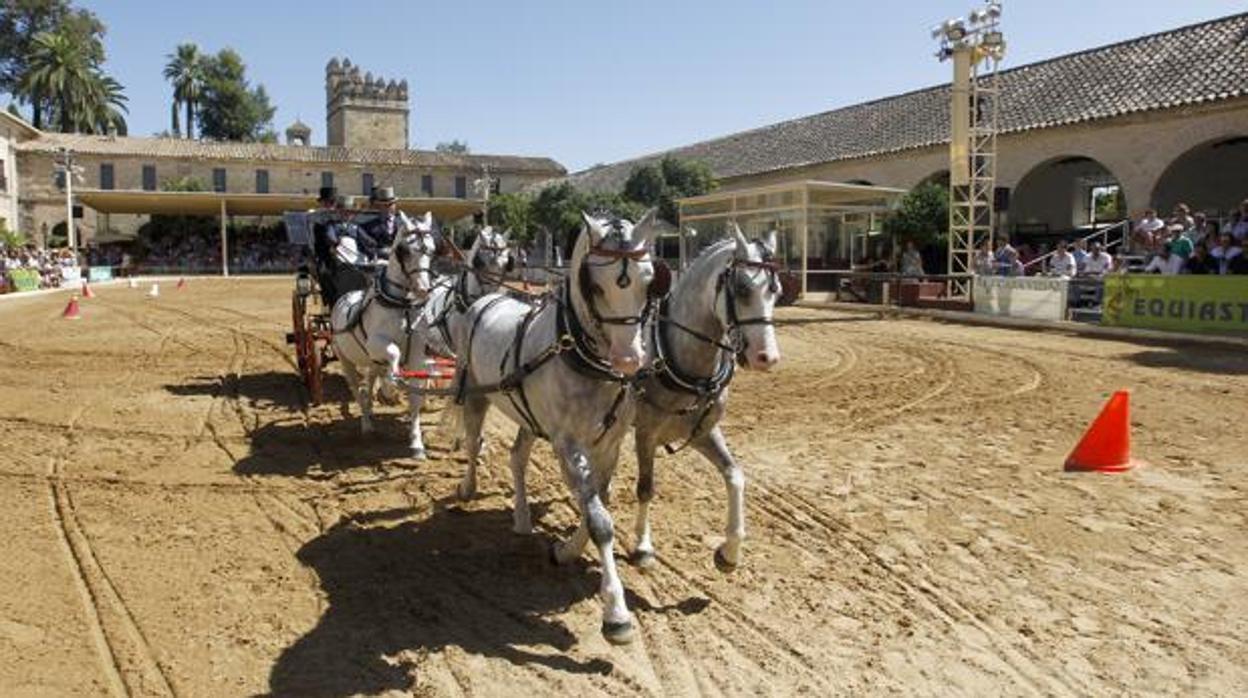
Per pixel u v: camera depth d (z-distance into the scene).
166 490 7.77
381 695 4.46
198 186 63.53
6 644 4.90
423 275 8.63
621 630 4.78
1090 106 26.98
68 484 7.88
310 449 9.24
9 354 16.58
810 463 8.83
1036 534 6.73
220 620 5.26
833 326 21.81
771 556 6.34
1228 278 16.80
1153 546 6.46
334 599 5.59
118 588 5.66
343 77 88.25
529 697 4.46
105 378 13.84
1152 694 4.51
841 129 39.38
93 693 4.44
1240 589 5.72
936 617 5.38
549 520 7.08
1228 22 26.55
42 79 73.25
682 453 9.14
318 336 11.32
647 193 41.25
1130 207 25.75
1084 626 5.23
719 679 4.66
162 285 44.25
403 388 7.67
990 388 12.92
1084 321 19.97
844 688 4.57
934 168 32.28
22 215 62.62
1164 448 9.19
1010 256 23.97
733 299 5.38
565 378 5.21
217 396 12.20
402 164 71.25
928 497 7.68
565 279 5.34
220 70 92.69
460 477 8.24
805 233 28.17
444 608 5.48
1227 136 23.27
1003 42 24.58
